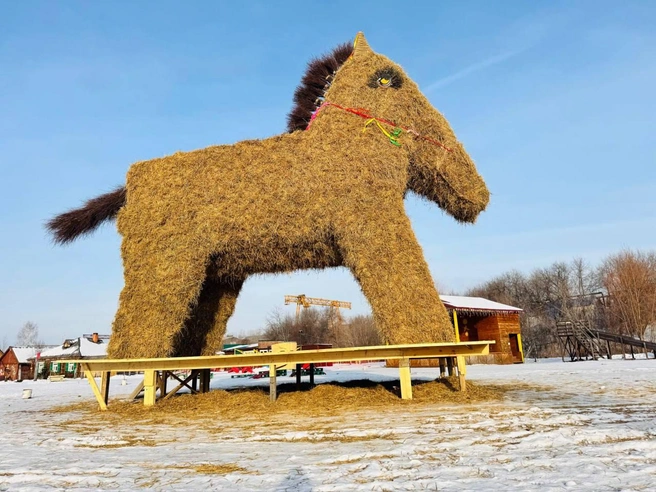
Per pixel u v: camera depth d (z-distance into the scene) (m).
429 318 6.00
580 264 48.47
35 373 36.25
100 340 38.19
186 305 6.61
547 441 3.26
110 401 8.07
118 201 7.61
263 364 6.25
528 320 41.41
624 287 33.88
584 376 9.96
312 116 7.17
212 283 8.12
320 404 5.88
